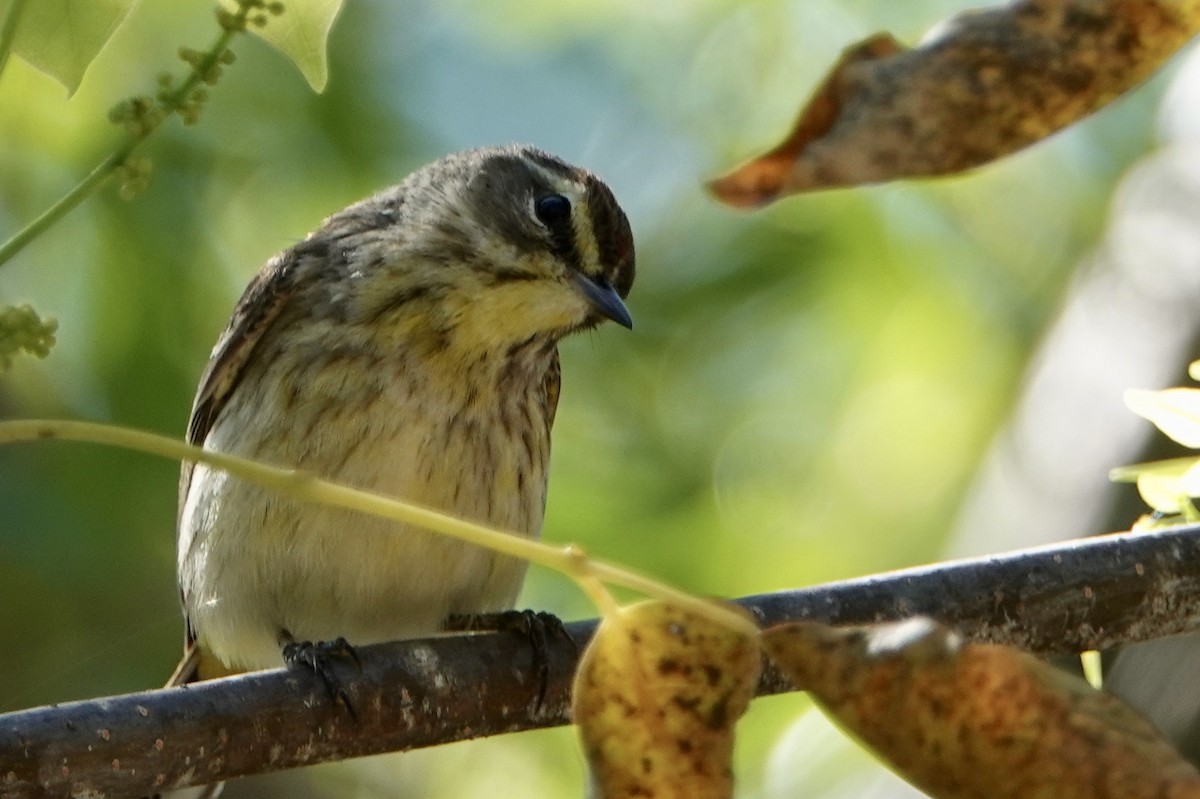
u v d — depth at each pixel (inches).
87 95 498.3
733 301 553.0
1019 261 547.8
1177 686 391.5
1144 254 483.5
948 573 275.1
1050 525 451.8
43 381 483.5
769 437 549.3
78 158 495.2
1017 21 168.2
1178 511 239.1
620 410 546.6
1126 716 152.1
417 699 275.7
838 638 157.5
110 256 492.4
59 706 244.1
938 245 550.3
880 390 553.6
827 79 168.6
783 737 502.9
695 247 561.3
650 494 534.3
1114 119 545.0
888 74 167.3
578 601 507.8
